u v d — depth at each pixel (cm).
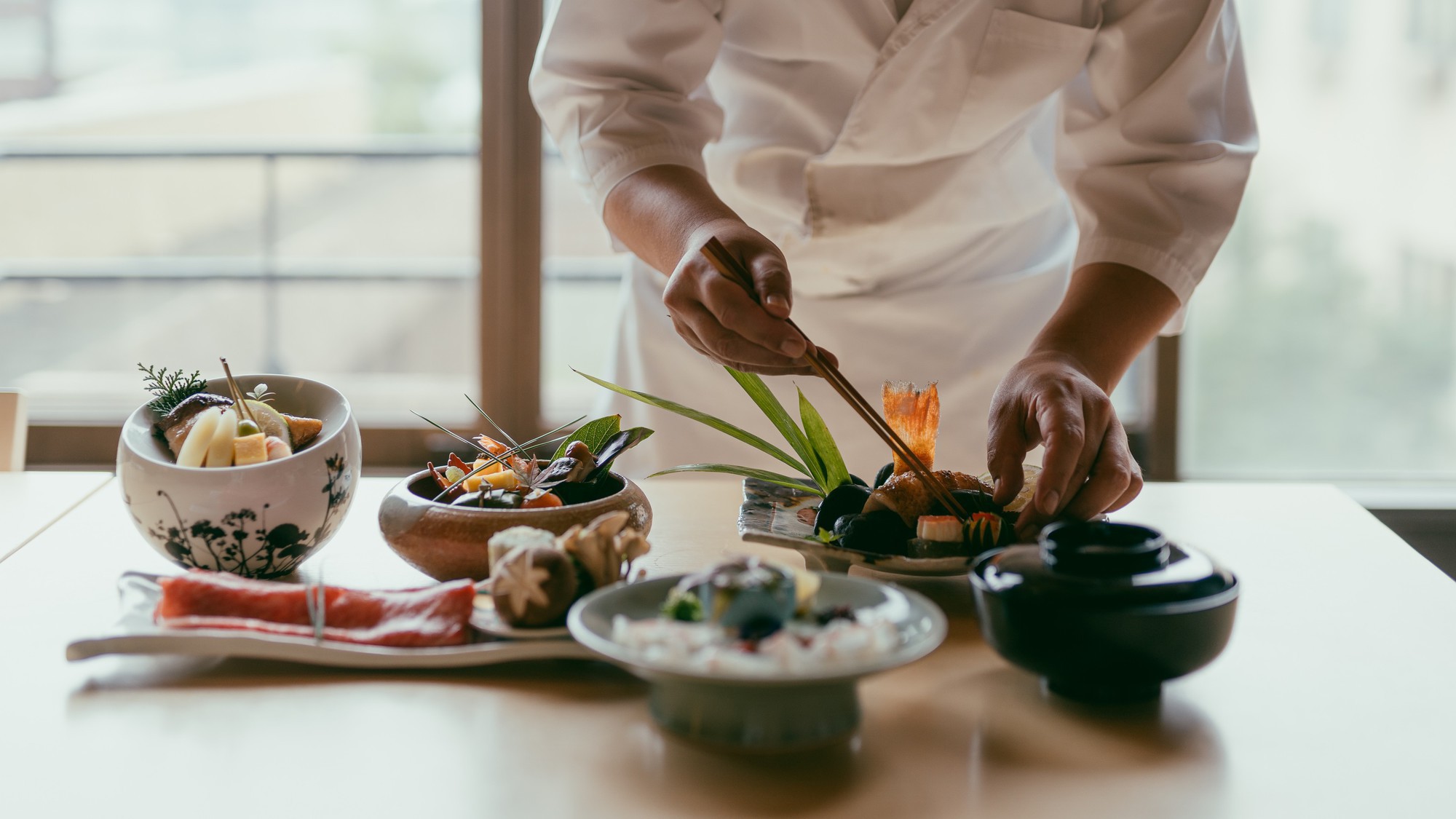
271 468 74
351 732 57
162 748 56
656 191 99
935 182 120
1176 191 106
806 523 84
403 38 239
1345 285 207
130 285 272
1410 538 207
